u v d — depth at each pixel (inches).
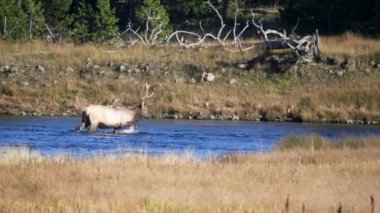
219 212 1641.2
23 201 1743.4
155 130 4581.7
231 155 2979.8
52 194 1860.2
